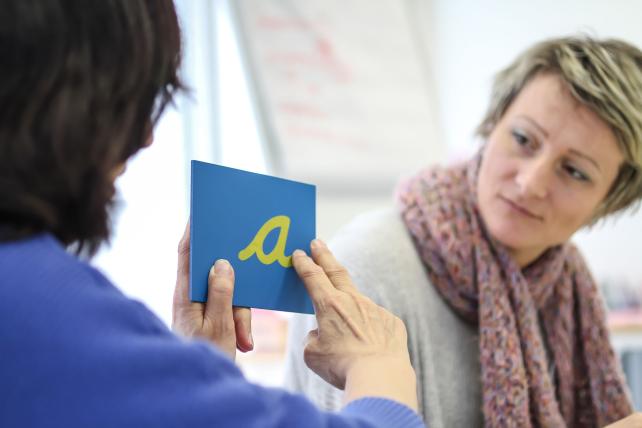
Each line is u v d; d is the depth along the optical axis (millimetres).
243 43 2225
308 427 486
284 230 733
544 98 1008
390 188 2328
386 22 2420
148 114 548
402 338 693
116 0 493
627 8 2096
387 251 1047
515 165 1030
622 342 1998
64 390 421
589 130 984
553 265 1128
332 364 669
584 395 1183
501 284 1062
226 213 691
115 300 464
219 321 684
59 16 462
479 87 2377
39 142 461
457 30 2471
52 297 438
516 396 1019
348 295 707
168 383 444
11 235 460
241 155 2215
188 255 718
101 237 523
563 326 1160
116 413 424
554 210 1029
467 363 1076
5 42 448
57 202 487
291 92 2240
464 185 1126
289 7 2285
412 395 621
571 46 1021
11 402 417
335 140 2268
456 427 1043
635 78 990
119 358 435
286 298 732
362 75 2344
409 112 2387
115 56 493
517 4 2312
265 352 2037
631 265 2061
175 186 2047
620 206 1129
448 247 1056
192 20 2146
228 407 453
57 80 462
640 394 1969
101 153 498
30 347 422
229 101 2225
